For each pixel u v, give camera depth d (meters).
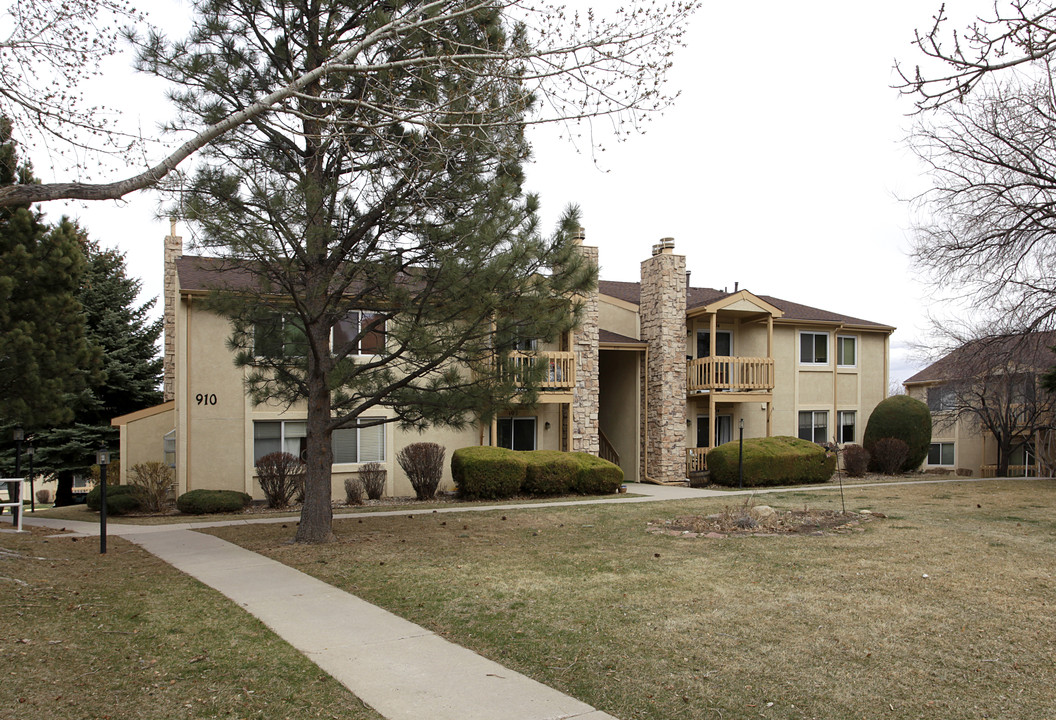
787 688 4.85
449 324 9.67
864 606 6.75
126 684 4.83
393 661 5.41
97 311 23.86
